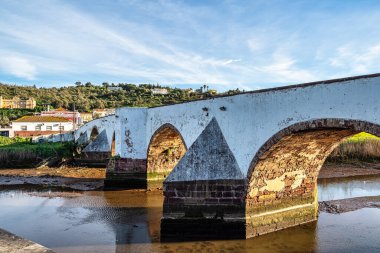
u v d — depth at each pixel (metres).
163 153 27.66
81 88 156.12
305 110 13.16
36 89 145.62
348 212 19.64
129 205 21.95
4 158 40.91
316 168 17.59
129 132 27.66
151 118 26.22
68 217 19.02
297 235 15.77
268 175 15.84
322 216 18.84
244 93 15.57
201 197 15.64
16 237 11.27
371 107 11.23
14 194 25.64
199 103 18.56
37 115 86.00
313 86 12.91
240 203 15.33
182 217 15.66
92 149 41.78
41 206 21.66
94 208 21.12
